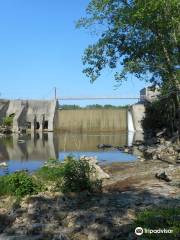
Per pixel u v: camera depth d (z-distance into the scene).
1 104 97.75
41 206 17.66
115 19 41.41
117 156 44.59
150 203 17.59
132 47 42.19
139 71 40.34
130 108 90.88
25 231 14.89
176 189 20.75
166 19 36.38
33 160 44.28
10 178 20.59
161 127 64.56
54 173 23.58
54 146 61.69
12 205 18.14
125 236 13.70
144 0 36.16
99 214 16.02
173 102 49.28
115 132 91.25
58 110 96.69
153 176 25.84
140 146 54.00
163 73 40.38
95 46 44.50
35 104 99.44
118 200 18.42
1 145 64.12
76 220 15.52
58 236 14.12
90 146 60.34
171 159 34.28
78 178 20.52
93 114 93.50
